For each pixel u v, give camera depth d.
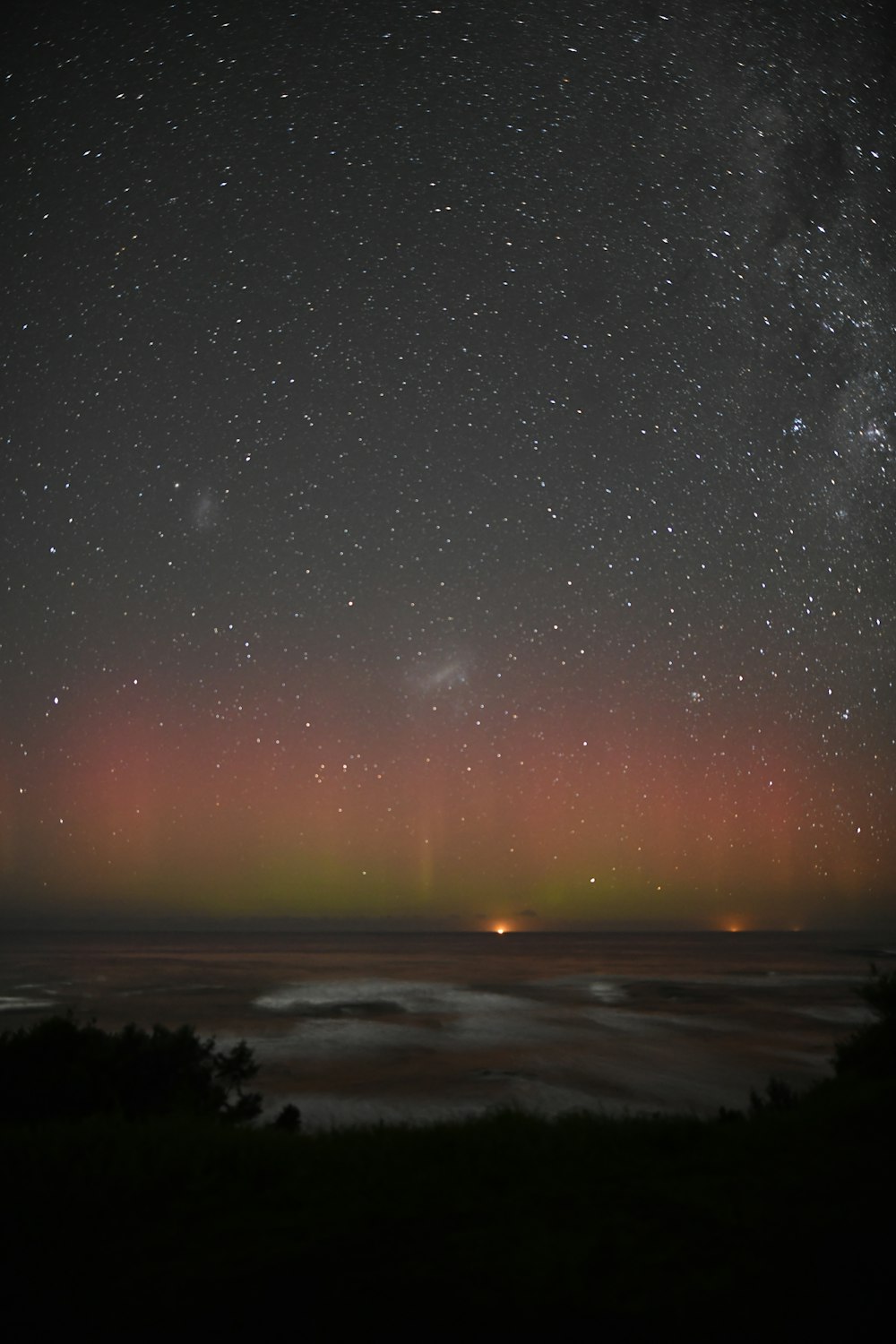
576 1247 5.39
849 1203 6.05
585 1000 41.56
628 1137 8.37
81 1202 6.45
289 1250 5.46
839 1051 12.21
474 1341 4.24
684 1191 6.49
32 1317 4.64
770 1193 6.38
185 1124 8.81
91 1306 4.75
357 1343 4.25
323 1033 28.64
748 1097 18.38
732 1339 4.24
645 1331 4.32
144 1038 11.80
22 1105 9.88
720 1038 27.98
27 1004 36.62
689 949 123.69
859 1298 4.61
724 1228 5.70
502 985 50.91
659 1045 26.25
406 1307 4.61
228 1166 7.43
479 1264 5.16
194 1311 4.65
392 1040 27.08
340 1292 4.82
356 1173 7.16
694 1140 8.15
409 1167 7.32
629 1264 5.13
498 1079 20.30
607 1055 24.09
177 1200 6.53
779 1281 4.84
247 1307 4.67
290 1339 4.31
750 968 70.19
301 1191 6.64
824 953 105.31
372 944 144.88
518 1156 7.59
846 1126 8.27
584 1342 4.22
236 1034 28.31
